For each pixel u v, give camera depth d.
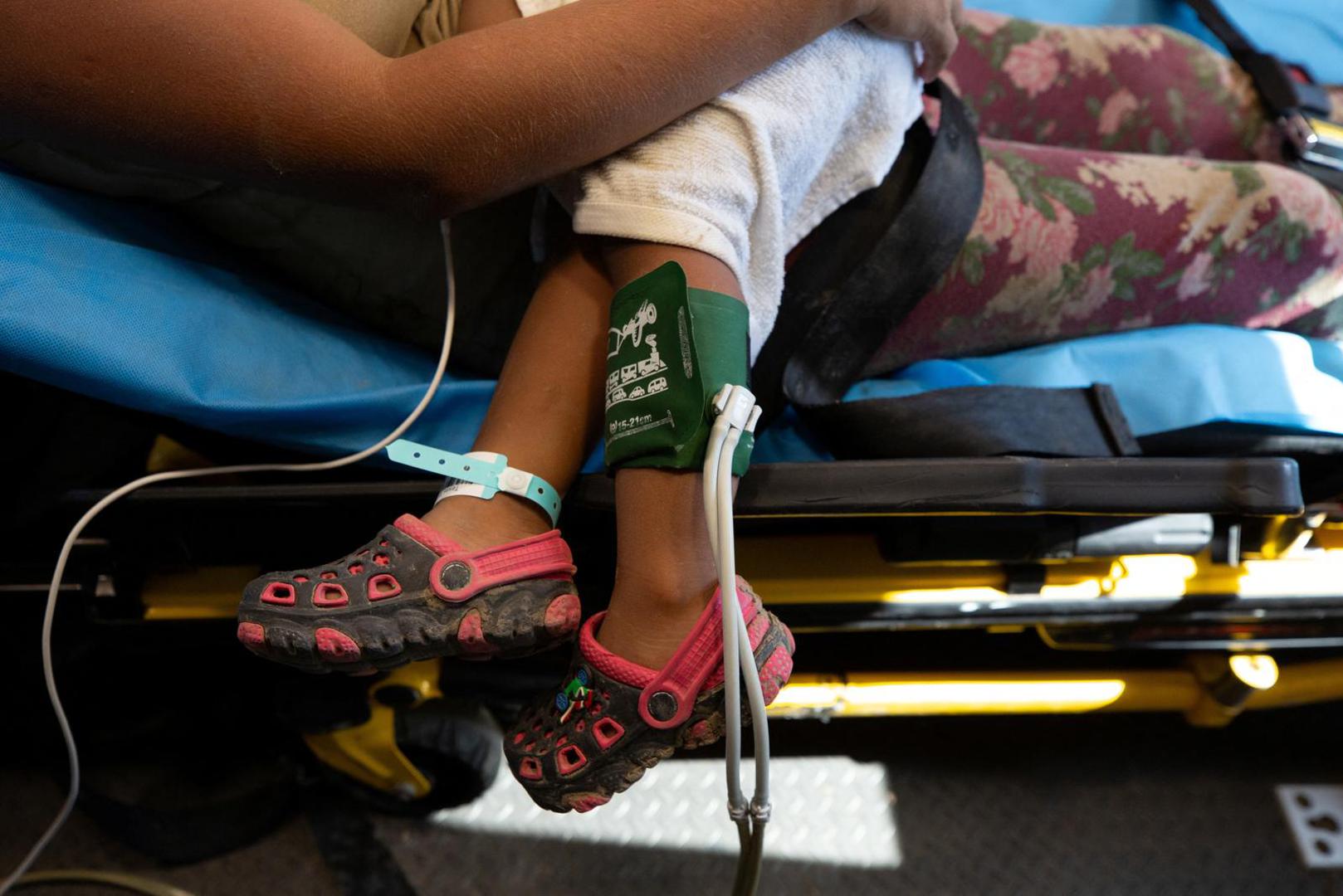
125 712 1.01
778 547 0.82
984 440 0.68
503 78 0.50
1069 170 0.78
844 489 0.62
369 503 0.65
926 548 0.75
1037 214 0.74
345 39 0.51
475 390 0.70
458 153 0.51
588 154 0.54
